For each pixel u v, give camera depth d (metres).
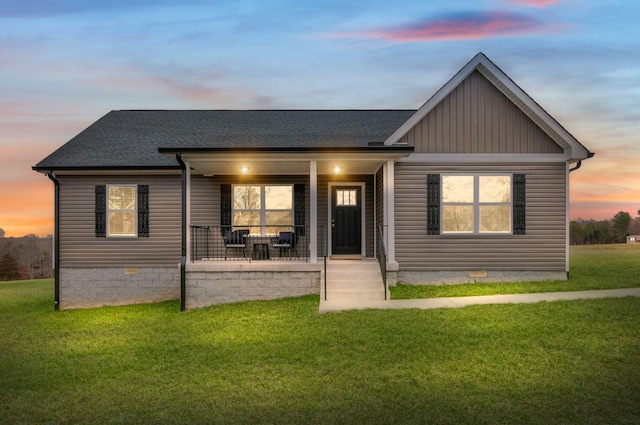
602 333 8.49
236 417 5.84
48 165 14.92
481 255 13.72
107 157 15.48
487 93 13.77
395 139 13.55
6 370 8.13
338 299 12.08
